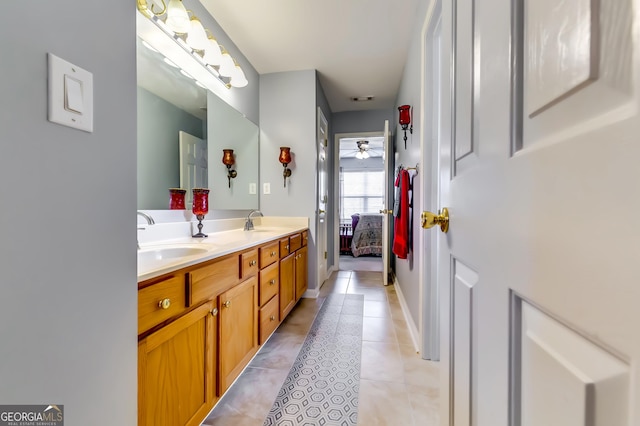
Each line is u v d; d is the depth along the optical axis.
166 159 1.69
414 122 2.16
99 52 0.51
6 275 0.37
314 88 2.84
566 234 0.30
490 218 0.49
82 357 0.48
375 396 1.41
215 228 2.13
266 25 2.14
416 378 1.56
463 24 0.64
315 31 2.22
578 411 0.28
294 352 1.84
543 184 0.34
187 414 1.04
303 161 2.88
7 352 0.38
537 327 0.36
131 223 0.58
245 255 1.51
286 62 2.71
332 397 1.41
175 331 0.98
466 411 0.61
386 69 2.84
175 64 1.74
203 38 1.70
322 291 3.18
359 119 4.10
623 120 0.24
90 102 0.49
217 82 2.20
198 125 1.98
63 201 0.45
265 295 1.79
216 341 1.24
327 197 3.84
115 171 0.54
